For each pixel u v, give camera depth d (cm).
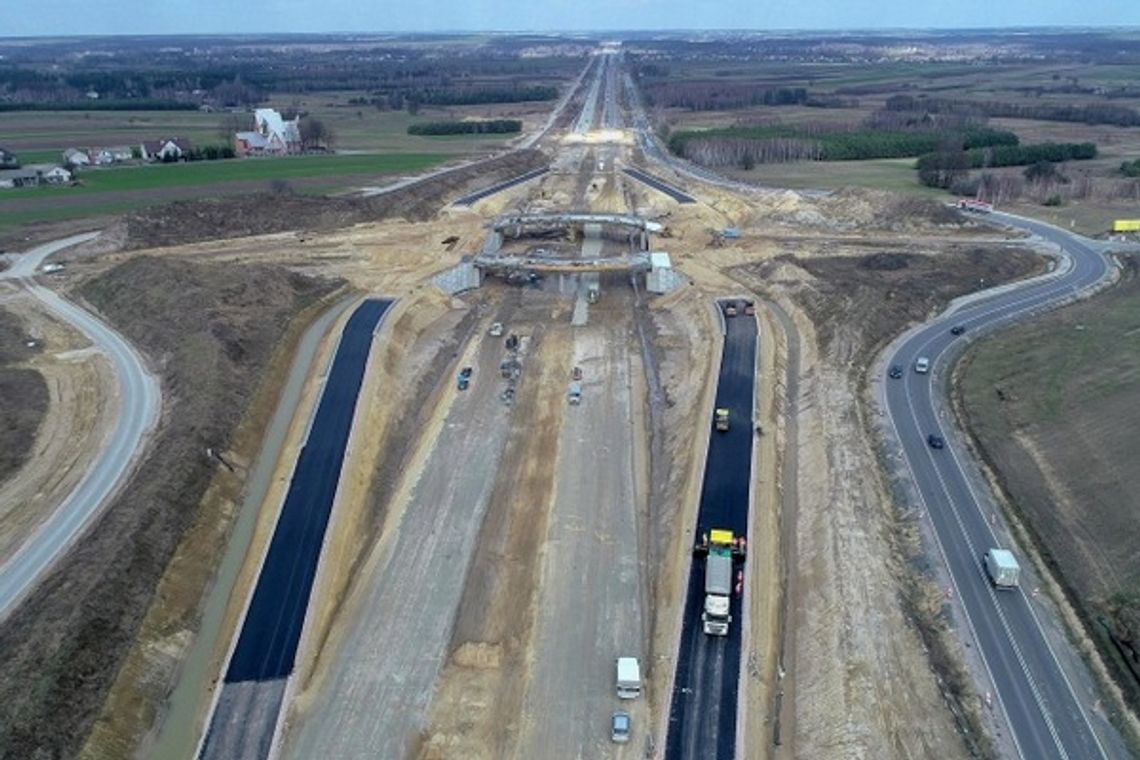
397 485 7094
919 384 8350
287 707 4959
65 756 4369
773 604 5628
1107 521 6044
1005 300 10419
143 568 5503
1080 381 8012
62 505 6206
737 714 4841
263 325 9025
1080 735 4550
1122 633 5141
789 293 10638
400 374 8750
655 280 11175
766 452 7212
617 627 5581
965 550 5944
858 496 6506
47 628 4866
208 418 7025
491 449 7581
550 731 4825
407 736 4797
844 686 4816
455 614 5697
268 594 5750
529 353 9438
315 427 7481
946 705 4716
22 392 7862
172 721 4875
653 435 7794
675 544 6178
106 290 10312
